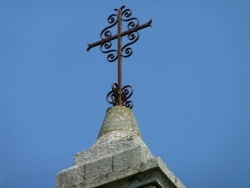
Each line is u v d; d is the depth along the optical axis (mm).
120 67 16688
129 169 14664
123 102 16344
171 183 14734
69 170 15266
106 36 17234
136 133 15781
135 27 17031
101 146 15383
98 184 14797
